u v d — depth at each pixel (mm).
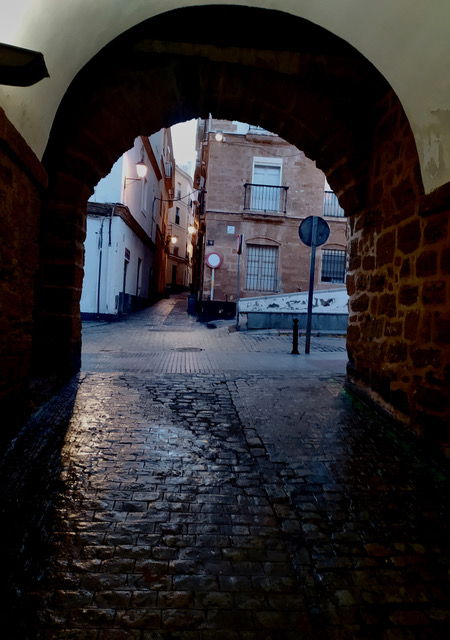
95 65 4418
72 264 4914
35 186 3396
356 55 4543
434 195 3145
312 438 3627
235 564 2049
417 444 3355
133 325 14578
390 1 2773
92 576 1918
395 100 4059
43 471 2809
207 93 5055
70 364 5141
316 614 1771
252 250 18047
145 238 22062
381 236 4301
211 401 4625
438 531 2369
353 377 5008
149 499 2582
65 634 1607
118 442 3385
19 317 3250
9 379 3148
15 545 2070
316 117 4867
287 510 2521
